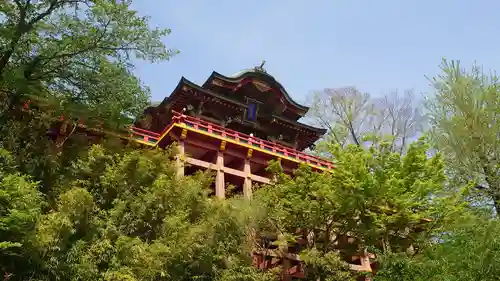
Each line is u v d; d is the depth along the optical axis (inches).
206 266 789.2
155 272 691.4
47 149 841.5
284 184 1062.4
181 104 1496.1
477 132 970.7
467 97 995.9
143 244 709.9
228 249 829.2
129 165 834.8
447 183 1007.6
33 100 853.2
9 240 623.5
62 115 909.2
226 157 1290.6
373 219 973.8
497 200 935.7
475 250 674.8
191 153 1266.0
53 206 753.0
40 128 876.6
